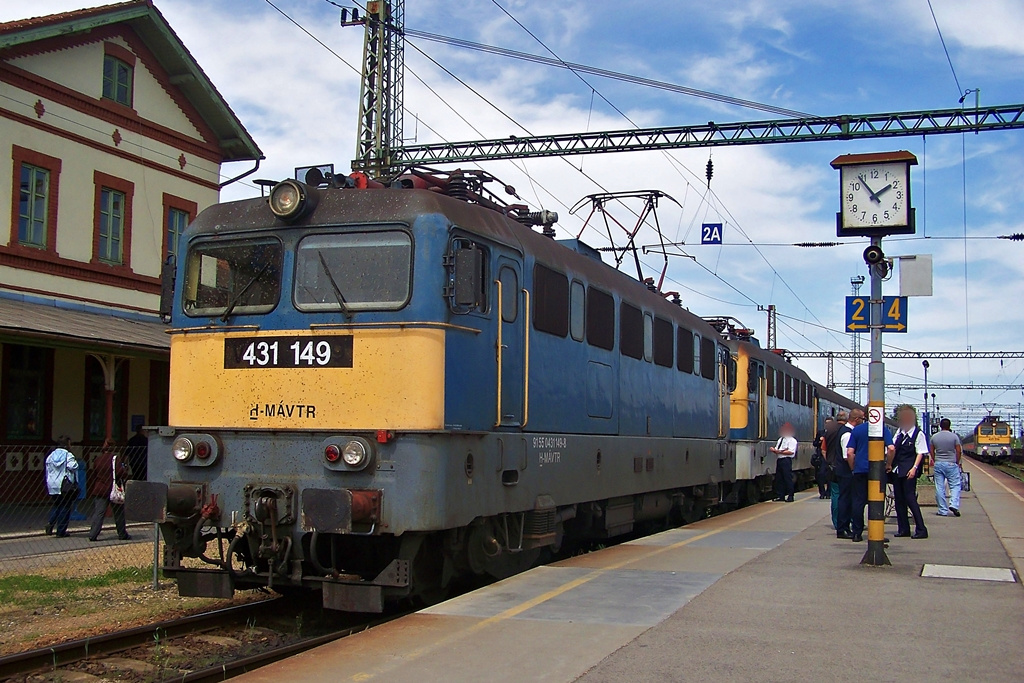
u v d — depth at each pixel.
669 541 12.88
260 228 9.05
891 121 25.12
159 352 17.75
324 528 7.90
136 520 8.73
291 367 8.64
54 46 18.62
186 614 9.85
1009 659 6.43
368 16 27.77
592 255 13.90
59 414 19.55
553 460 10.78
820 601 8.34
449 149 27.61
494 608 8.00
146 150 20.83
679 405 16.28
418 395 8.25
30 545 14.26
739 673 6.07
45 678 7.27
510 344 9.78
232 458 8.66
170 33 20.78
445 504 8.20
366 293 8.57
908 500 13.50
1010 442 71.88
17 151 17.88
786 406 27.72
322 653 6.63
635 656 6.46
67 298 18.84
